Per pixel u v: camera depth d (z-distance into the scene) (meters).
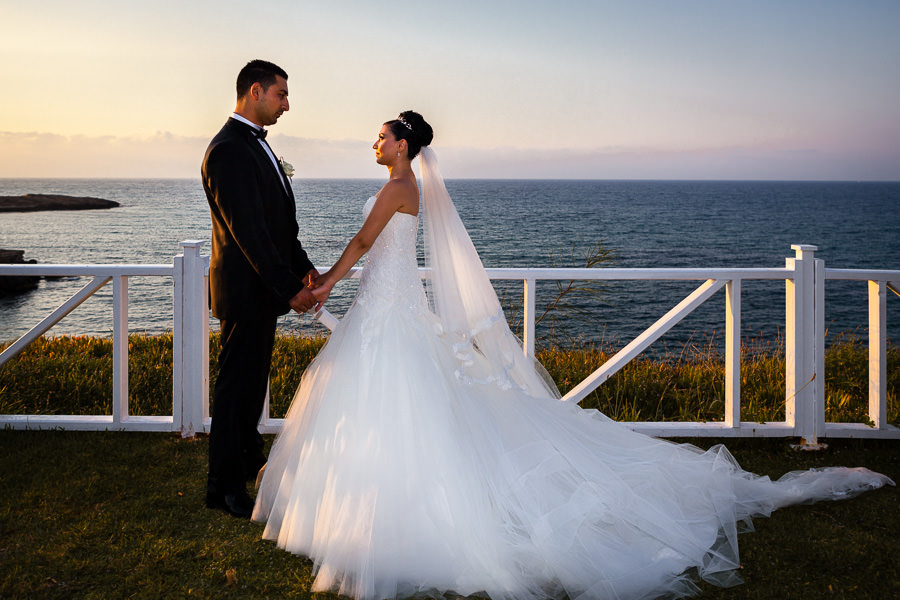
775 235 63.19
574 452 3.15
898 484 3.62
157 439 4.13
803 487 3.41
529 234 52.03
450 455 2.81
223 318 3.24
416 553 2.63
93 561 2.73
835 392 5.46
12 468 3.64
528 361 3.51
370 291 3.11
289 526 2.85
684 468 3.31
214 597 2.51
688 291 22.11
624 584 2.56
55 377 5.19
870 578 2.68
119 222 66.19
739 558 2.84
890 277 4.13
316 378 3.16
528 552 2.65
